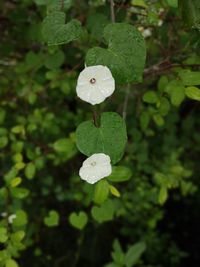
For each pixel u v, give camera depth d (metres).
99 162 0.15
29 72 0.28
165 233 0.42
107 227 0.40
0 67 0.31
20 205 0.25
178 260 0.39
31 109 0.30
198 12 0.18
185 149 0.36
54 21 0.16
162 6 0.22
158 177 0.25
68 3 0.18
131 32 0.15
